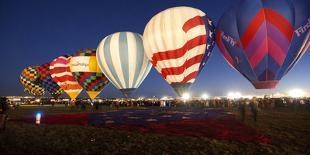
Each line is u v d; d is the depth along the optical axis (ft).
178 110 103.65
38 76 158.61
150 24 74.02
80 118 71.10
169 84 73.97
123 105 159.22
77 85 125.08
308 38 57.06
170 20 70.08
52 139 38.47
